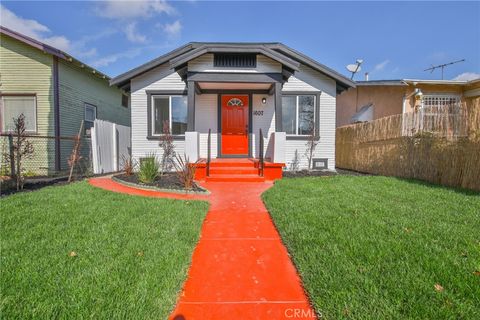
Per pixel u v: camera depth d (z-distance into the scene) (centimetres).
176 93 1051
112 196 595
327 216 434
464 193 591
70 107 1147
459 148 671
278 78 883
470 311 206
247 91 1077
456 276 250
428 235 352
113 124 1107
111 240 346
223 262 315
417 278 249
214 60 879
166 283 252
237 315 224
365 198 550
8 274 259
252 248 353
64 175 993
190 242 354
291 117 1075
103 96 1413
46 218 430
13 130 1043
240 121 1084
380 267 271
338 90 1152
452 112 696
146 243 338
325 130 1080
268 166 844
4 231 371
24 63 1045
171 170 1035
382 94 1373
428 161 764
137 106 1052
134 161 1044
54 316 206
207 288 263
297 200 539
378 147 991
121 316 207
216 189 718
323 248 321
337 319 207
